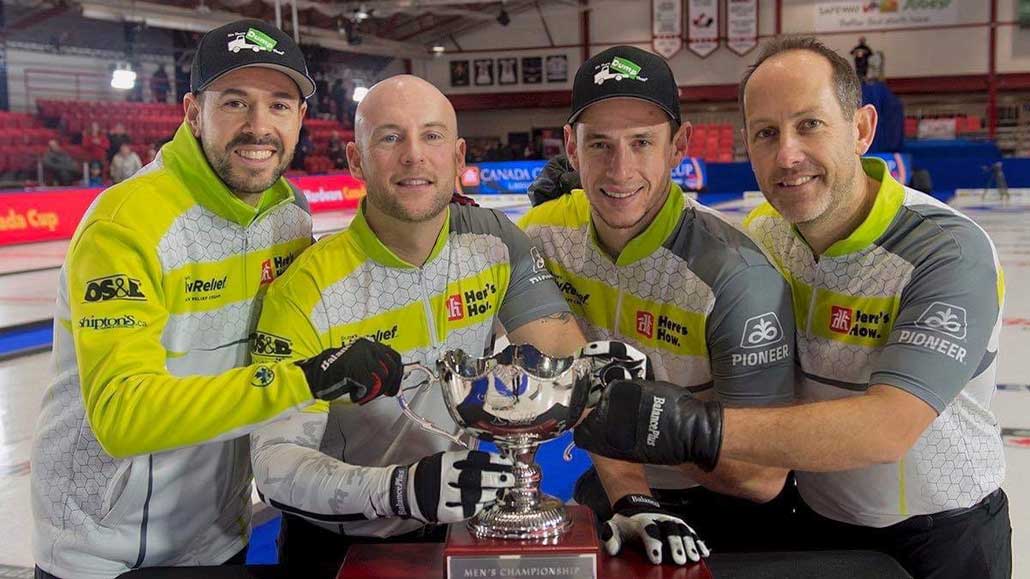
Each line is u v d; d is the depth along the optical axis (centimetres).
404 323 208
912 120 2430
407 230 200
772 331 208
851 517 222
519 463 154
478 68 2802
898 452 173
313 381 157
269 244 215
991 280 192
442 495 152
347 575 152
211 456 207
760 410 168
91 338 176
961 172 1900
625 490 200
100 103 2006
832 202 197
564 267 241
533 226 251
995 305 193
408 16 2644
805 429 166
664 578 150
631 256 223
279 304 199
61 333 201
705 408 154
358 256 203
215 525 215
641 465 211
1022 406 472
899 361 184
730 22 2544
